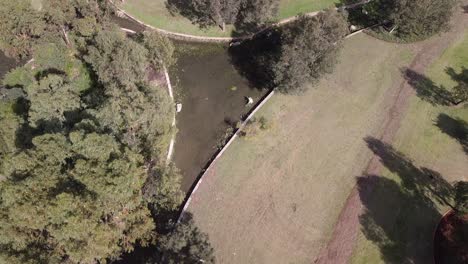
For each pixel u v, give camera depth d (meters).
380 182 62.44
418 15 74.88
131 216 50.03
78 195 43.41
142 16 82.94
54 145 45.56
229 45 80.25
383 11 80.31
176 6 83.31
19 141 55.19
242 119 70.00
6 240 42.16
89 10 71.62
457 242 56.00
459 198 56.22
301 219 58.75
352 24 83.50
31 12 68.62
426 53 79.06
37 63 66.56
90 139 44.88
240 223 58.12
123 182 44.69
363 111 70.50
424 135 67.88
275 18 83.00
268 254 55.72
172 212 59.00
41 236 44.00
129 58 61.78
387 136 67.56
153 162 57.28
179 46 80.12
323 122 68.88
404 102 71.81
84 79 67.69
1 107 63.31
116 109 54.78
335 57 67.19
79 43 71.25
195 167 65.06
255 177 62.53
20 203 41.41
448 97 72.62
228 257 55.31
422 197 61.09
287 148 65.69
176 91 73.75
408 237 57.22
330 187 61.81
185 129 69.12
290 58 64.44
